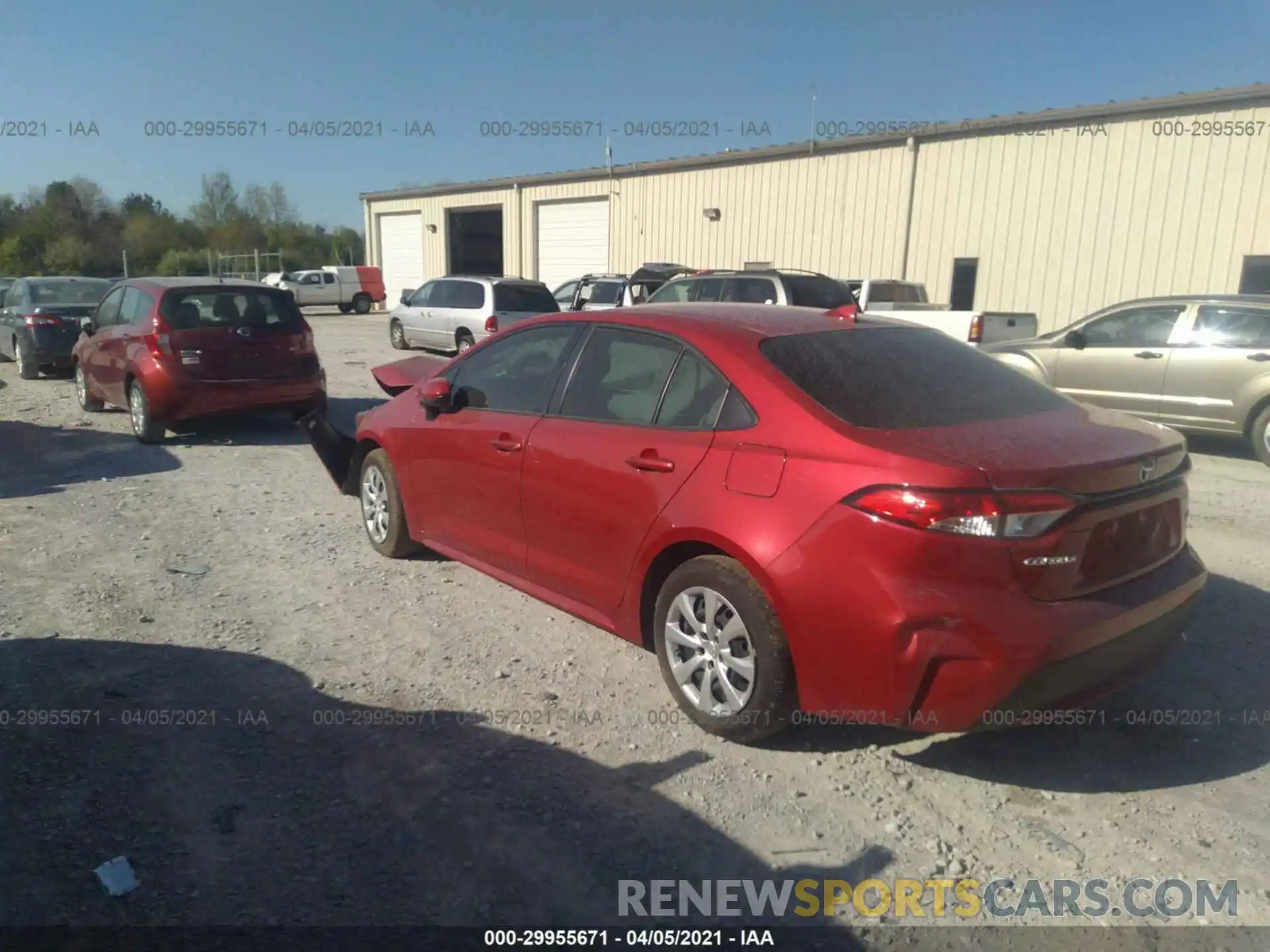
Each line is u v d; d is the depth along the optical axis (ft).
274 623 16.25
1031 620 10.21
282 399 32.35
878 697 10.77
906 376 12.69
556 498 14.43
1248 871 9.98
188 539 21.04
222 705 13.34
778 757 12.12
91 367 35.86
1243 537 21.88
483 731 12.71
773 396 11.96
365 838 10.44
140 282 33.63
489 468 15.78
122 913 9.25
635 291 61.16
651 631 13.60
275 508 23.77
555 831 10.60
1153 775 11.78
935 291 64.64
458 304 61.98
